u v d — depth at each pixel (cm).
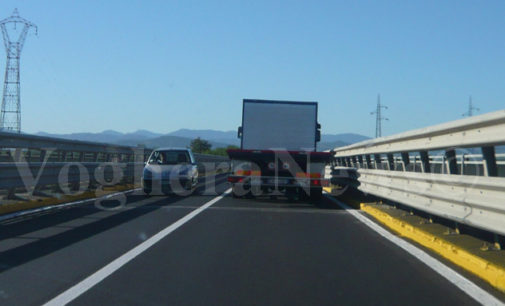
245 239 1003
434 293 642
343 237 1041
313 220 1296
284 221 1269
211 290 650
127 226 1150
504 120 664
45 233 1050
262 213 1424
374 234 1082
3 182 1270
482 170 1350
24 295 625
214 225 1179
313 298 620
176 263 794
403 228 1080
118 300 608
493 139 697
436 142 942
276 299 614
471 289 659
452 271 754
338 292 645
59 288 656
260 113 1969
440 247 874
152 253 864
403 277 720
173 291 645
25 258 820
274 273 738
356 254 872
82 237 1008
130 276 715
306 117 1967
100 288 657
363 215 1409
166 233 1060
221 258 831
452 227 1045
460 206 841
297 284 680
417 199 1074
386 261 819
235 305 591
